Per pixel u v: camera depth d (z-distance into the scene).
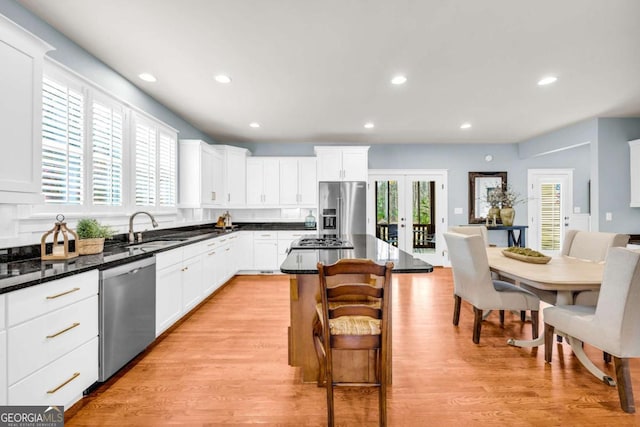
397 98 3.53
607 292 1.76
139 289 2.23
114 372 1.96
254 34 2.23
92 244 2.21
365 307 1.46
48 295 1.49
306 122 4.51
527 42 2.34
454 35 2.25
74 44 2.34
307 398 1.82
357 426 1.59
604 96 3.47
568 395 1.85
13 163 1.61
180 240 3.25
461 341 2.63
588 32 2.21
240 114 4.12
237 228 5.49
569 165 6.00
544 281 2.00
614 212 4.22
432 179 6.05
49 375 1.50
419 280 4.88
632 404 1.68
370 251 2.50
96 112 2.51
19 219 1.92
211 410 1.72
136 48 2.43
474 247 2.52
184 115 4.16
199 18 2.04
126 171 2.92
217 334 2.78
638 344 1.70
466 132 5.12
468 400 1.81
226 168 5.23
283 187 5.60
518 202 5.99
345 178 5.45
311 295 1.99
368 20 2.07
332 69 2.79
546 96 3.46
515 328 2.93
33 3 1.90
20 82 1.63
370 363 1.93
